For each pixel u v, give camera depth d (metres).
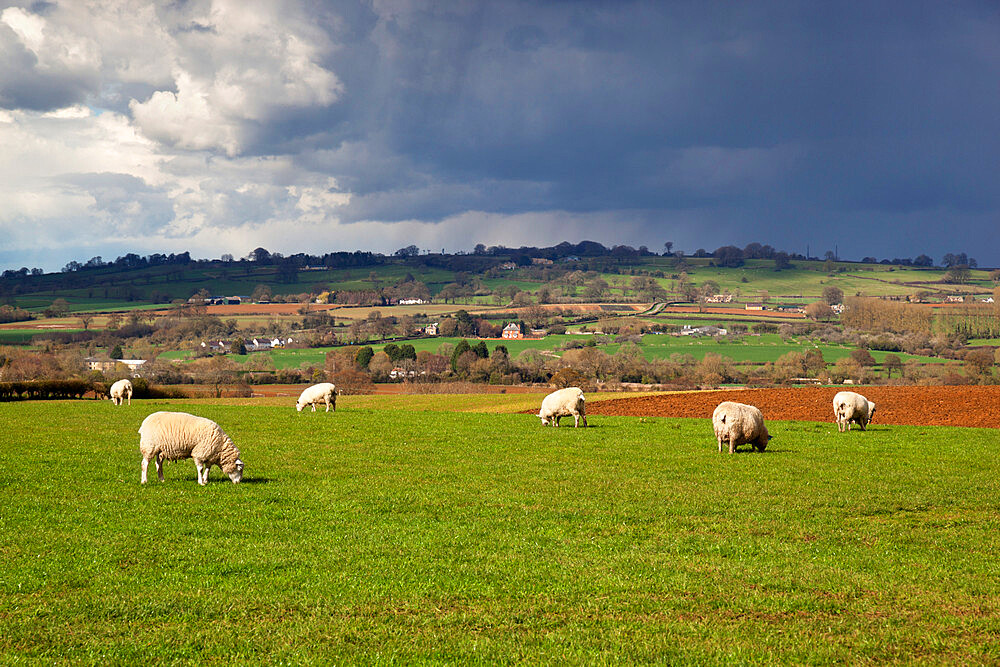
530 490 22.14
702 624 11.70
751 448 31.95
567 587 13.29
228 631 11.17
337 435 35.09
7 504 19.00
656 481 23.75
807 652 10.60
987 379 121.56
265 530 16.92
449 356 153.00
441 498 20.78
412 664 10.14
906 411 51.94
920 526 18.16
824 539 16.78
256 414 45.84
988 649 10.72
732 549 15.88
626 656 10.43
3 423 38.50
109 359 159.88
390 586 13.16
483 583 13.41
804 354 151.00
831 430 39.78
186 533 16.56
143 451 21.89
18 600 12.23
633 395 71.19
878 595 13.08
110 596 12.48
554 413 40.19
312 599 12.48
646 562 14.86
